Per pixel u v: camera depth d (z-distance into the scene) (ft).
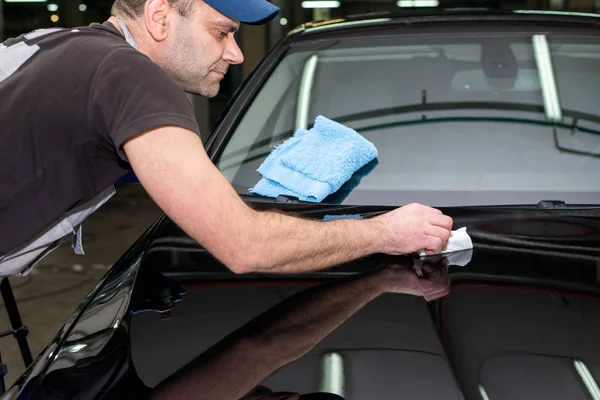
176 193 3.77
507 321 3.76
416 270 4.45
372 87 6.29
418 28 6.81
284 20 24.39
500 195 5.39
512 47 6.47
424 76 6.30
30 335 10.57
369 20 7.15
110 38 4.10
